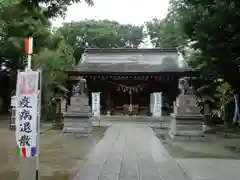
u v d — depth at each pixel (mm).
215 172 8414
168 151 11867
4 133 16562
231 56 15242
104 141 14523
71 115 16484
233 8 12273
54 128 19906
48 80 24219
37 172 6781
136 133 18156
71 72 28625
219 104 24172
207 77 21938
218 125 22875
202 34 14977
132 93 32656
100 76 29656
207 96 22938
